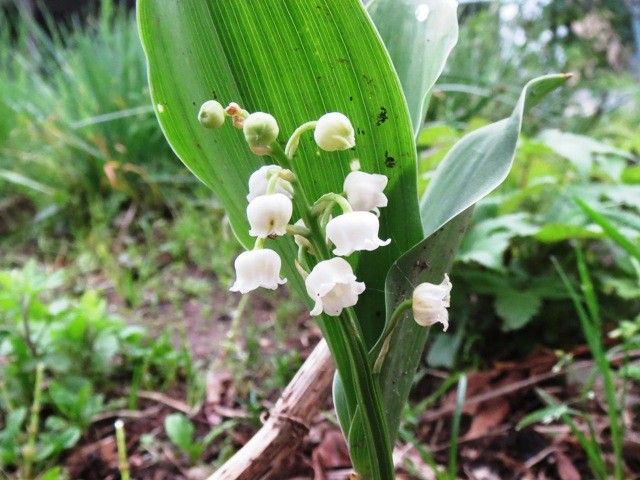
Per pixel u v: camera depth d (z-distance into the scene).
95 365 0.23
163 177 0.42
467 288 0.25
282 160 0.09
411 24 0.12
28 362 0.22
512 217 0.24
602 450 0.20
